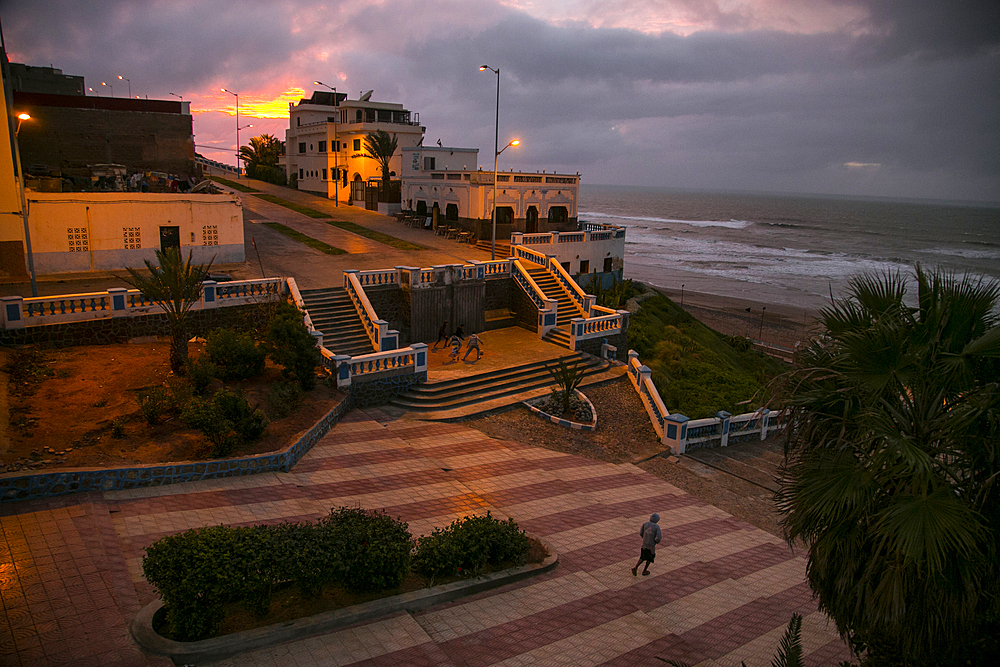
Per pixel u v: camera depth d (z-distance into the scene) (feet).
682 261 332.60
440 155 168.76
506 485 51.88
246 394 57.21
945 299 24.35
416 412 66.23
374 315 75.66
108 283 81.82
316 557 28.99
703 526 50.16
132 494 40.29
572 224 153.69
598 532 45.80
